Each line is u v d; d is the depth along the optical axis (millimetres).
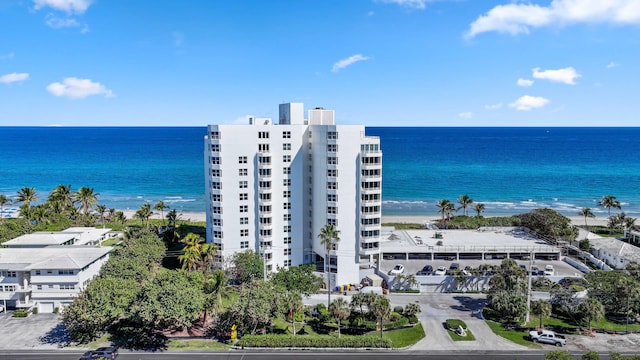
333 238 89625
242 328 70438
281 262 100375
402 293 90562
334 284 94625
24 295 79375
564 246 110875
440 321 76562
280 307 68062
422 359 63281
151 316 61875
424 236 117125
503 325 74938
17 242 93562
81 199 139125
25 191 145125
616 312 77250
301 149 99562
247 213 98438
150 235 101000
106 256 88938
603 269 99875
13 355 62969
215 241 97875
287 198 99500
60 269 77438
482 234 119438
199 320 75750
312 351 65938
